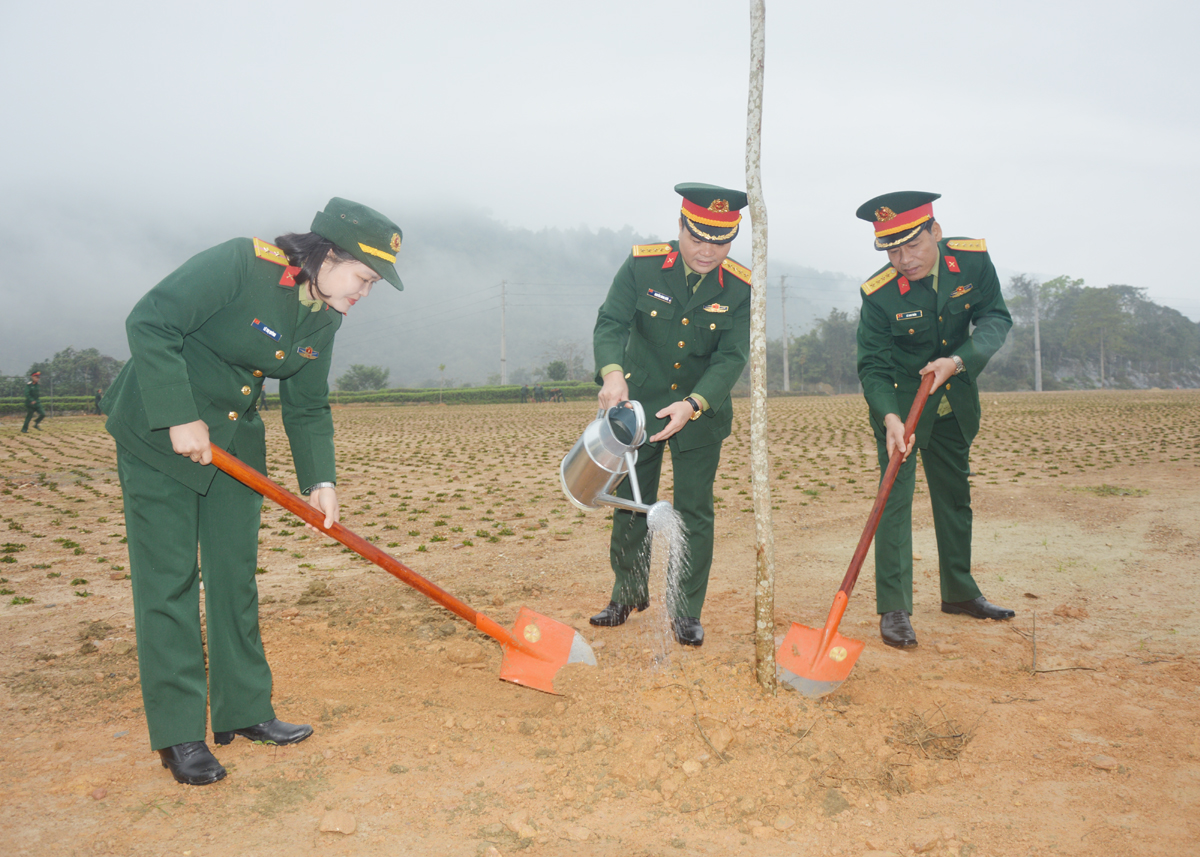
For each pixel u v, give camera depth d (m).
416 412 41.47
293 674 3.29
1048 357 113.12
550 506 8.45
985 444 14.48
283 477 11.52
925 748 2.50
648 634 3.88
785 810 2.12
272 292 2.40
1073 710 2.79
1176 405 29.75
